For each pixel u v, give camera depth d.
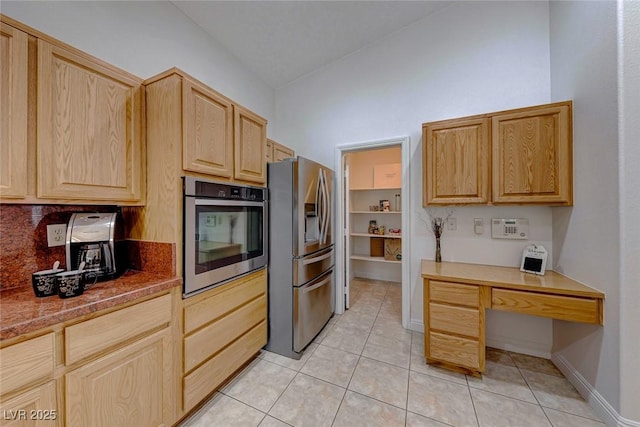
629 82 1.31
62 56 1.16
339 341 2.36
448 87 2.39
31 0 1.30
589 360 1.58
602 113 1.45
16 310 0.97
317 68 3.04
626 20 1.31
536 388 1.73
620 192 1.33
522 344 2.17
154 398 1.28
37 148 1.09
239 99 2.75
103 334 1.09
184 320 1.43
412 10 2.37
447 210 2.40
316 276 2.38
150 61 1.85
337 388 1.75
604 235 1.44
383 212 4.05
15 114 1.03
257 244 2.04
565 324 1.87
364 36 2.63
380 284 4.17
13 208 1.27
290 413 1.53
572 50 1.74
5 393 0.84
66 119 1.17
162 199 1.43
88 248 1.35
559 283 1.67
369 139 2.77
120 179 1.37
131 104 1.43
